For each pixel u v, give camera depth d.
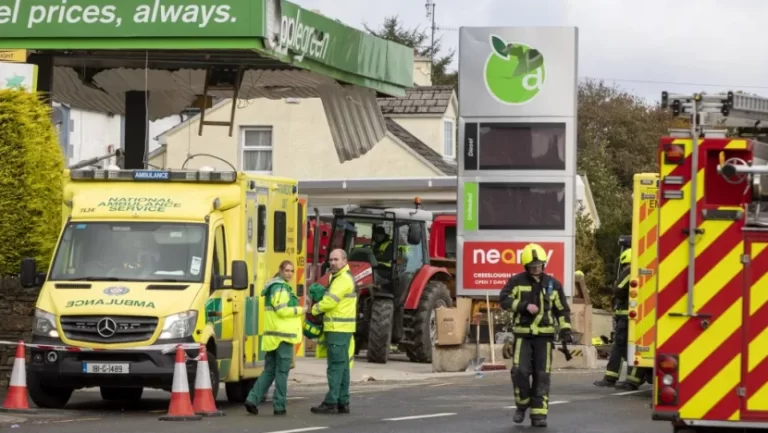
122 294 41.56
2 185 47.66
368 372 60.88
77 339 41.03
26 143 47.78
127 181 45.06
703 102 24.95
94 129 112.06
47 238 48.38
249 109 117.44
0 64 48.75
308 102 116.69
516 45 62.75
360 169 115.94
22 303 49.25
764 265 24.77
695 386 24.95
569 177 62.59
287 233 50.38
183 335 41.16
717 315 24.89
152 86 66.62
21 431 36.25
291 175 116.75
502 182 62.94
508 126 62.94
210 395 41.12
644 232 49.16
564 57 62.56
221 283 43.28
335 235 70.31
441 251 83.94
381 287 68.31
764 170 23.62
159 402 47.31
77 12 54.03
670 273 25.03
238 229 44.94
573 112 62.47
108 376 40.94
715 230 24.84
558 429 38.22
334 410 42.03
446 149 124.88
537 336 39.12
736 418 24.88
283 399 41.75
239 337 45.19
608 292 98.31
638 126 189.62
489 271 63.09
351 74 62.06
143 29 53.59
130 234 43.53
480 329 65.50
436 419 40.50
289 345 41.69
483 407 44.44
